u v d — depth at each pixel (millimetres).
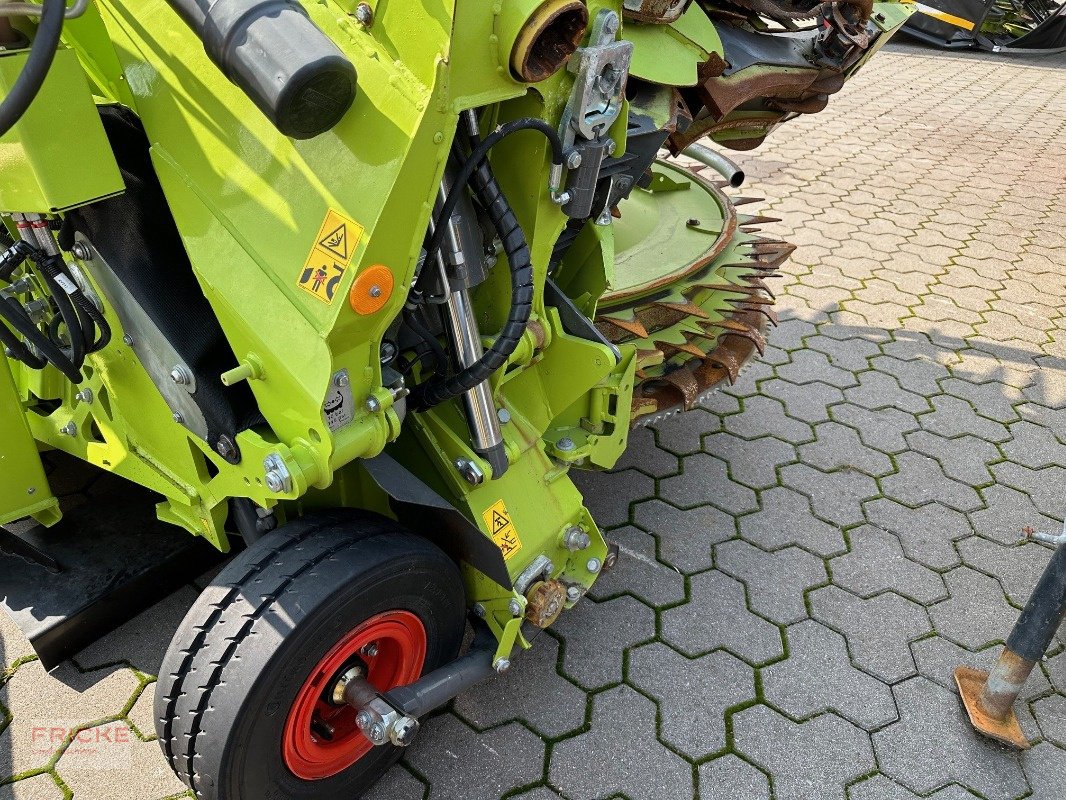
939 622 2471
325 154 1326
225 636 1494
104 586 2164
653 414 2582
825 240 4883
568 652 2295
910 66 9062
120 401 1877
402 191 1281
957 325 4070
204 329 1564
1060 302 4320
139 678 2146
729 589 2543
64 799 1871
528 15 1278
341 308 1316
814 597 2533
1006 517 2896
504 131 1437
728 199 3332
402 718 1605
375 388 1509
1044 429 3365
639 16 1812
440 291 1608
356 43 1307
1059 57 9664
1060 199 5641
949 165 6199
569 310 1964
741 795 1960
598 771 1988
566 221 1787
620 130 1707
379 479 1596
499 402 1965
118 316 1659
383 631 1683
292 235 1365
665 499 2902
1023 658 2037
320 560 1560
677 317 2717
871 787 2004
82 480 2670
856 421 3361
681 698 2184
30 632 2049
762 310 2855
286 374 1391
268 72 1113
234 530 2135
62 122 1358
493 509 1879
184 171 1479
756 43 2455
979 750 2109
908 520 2863
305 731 1631
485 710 2119
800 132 6809
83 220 1562
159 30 1415
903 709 2199
